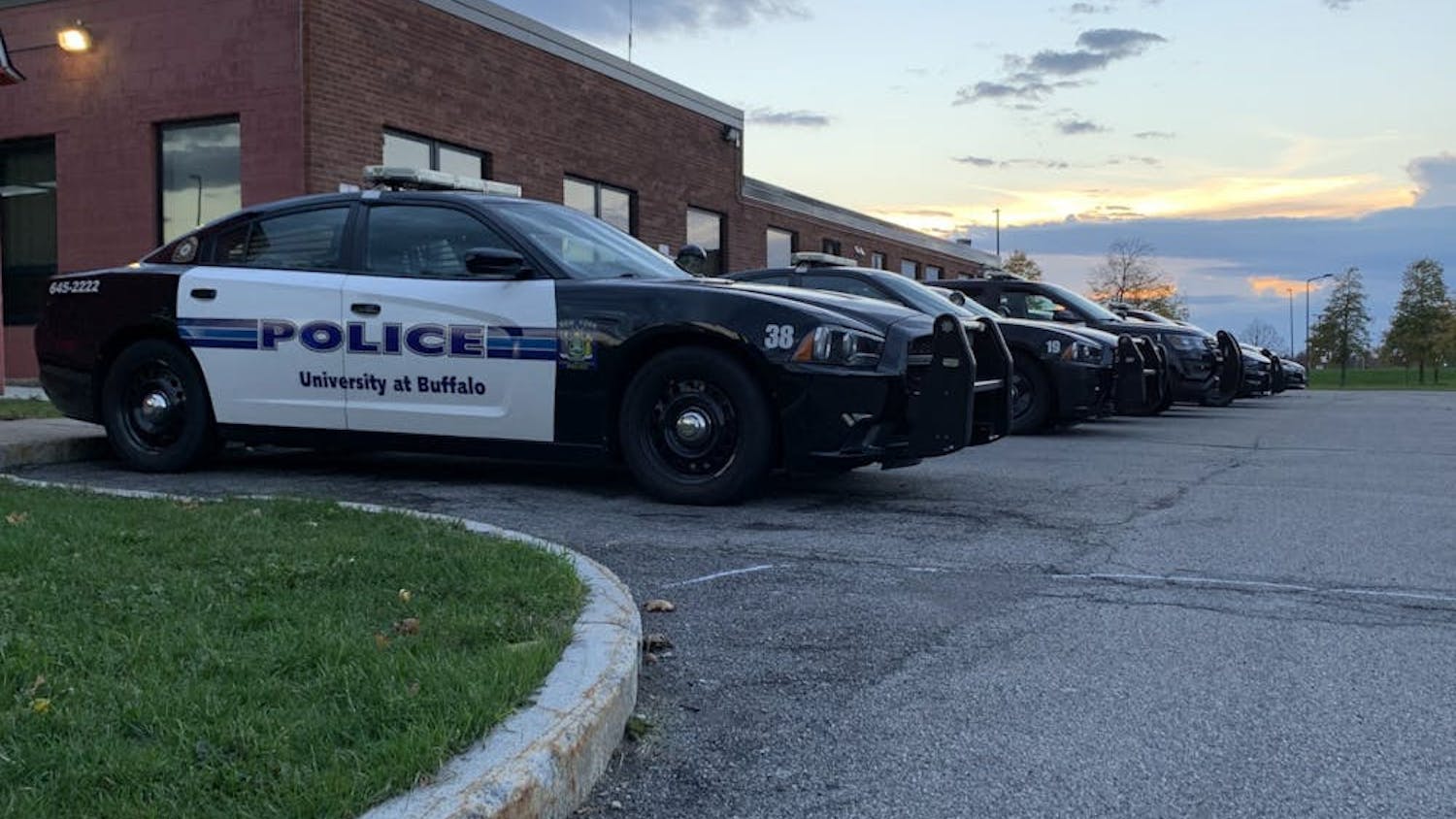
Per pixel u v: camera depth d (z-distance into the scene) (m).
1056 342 10.80
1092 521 5.86
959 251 37.41
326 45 12.18
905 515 5.97
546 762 2.55
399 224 6.68
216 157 12.73
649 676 3.53
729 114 20.41
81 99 13.20
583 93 16.38
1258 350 20.72
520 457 6.39
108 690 2.80
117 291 7.10
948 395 5.97
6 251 14.26
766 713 3.25
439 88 13.70
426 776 2.42
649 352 6.15
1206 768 2.88
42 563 4.00
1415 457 9.05
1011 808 2.69
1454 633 3.91
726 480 6.00
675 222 18.86
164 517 4.89
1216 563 4.91
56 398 7.39
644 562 4.87
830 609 4.19
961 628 3.98
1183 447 9.80
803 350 5.78
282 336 6.70
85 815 2.21
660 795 2.76
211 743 2.53
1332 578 4.64
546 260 6.36
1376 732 3.09
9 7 13.41
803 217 24.91
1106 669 3.57
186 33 12.54
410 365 6.45
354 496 6.36
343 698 2.82
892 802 2.72
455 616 3.50
